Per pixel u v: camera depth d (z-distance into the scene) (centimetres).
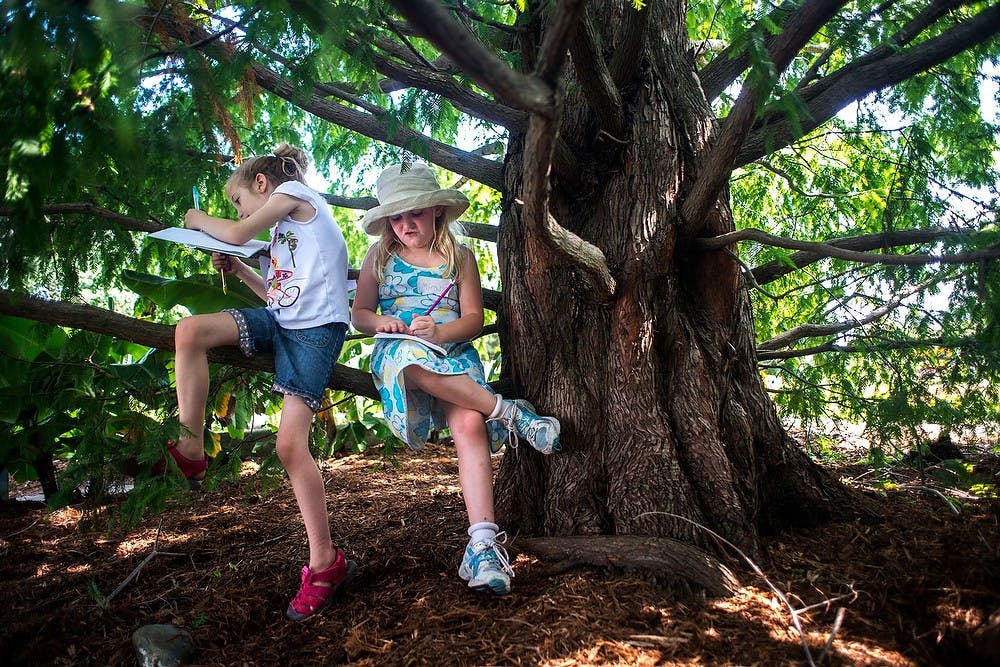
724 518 285
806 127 304
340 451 564
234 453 352
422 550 321
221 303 382
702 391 301
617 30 324
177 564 354
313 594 275
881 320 370
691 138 310
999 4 263
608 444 298
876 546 291
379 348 291
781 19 265
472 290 304
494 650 232
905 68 285
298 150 310
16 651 279
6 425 395
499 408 289
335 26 218
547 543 288
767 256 442
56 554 380
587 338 310
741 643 226
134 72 185
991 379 326
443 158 348
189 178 284
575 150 320
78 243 313
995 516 280
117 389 330
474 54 149
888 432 354
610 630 234
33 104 173
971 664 209
